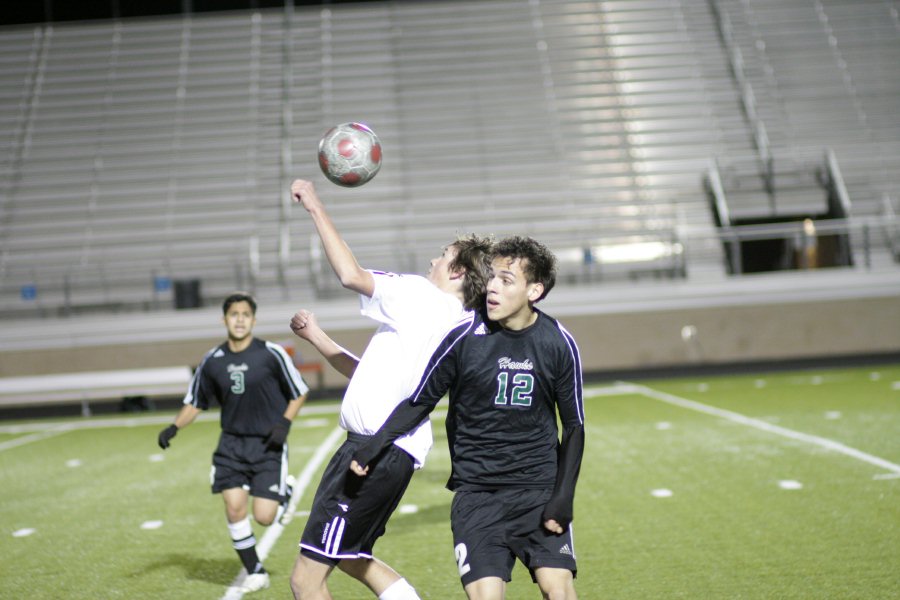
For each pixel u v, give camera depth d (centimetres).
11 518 880
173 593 599
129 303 2228
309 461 1132
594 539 705
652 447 1120
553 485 407
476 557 390
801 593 550
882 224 2130
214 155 2570
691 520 749
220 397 616
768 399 1536
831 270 2127
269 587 606
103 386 1852
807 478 889
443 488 920
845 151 2541
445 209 2455
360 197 2478
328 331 2038
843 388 1638
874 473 898
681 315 2067
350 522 415
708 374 2059
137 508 898
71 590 618
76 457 1292
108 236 2383
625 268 2248
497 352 400
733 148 2567
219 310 2070
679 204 2420
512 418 403
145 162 2550
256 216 2422
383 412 419
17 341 2012
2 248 2356
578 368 404
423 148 2580
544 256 397
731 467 966
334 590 603
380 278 422
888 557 618
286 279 2264
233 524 603
